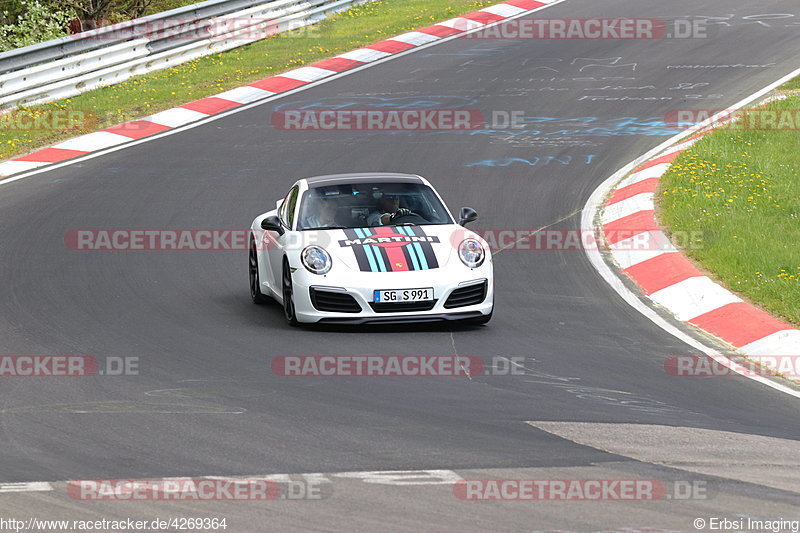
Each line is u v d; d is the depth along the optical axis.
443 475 21.25
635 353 33.03
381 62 85.38
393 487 20.47
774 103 68.00
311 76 81.44
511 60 84.50
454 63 84.38
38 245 47.16
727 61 81.62
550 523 18.64
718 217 48.50
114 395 27.42
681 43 87.81
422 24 98.12
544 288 41.22
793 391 29.73
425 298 34.44
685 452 23.16
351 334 34.62
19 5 95.00
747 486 20.80
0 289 40.50
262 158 62.44
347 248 35.59
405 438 23.81
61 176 59.50
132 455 22.56
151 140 66.75
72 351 32.22
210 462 22.08
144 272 43.25
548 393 28.08
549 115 70.06
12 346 32.81
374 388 28.20
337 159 61.81
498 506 19.44
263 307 38.84
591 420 25.59
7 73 71.81
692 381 30.16
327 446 23.17
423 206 38.34
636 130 66.12
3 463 22.11
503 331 35.19
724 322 36.50
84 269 43.53
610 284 41.91
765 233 46.16
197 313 37.50
